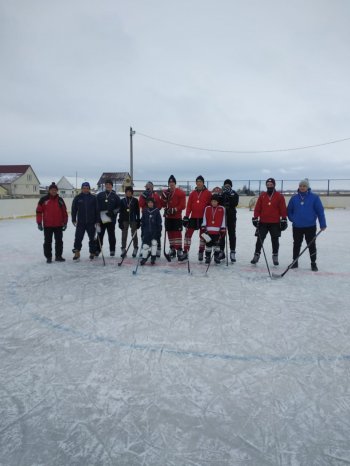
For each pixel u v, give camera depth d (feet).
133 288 15.94
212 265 20.76
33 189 190.19
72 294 15.11
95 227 21.97
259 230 20.33
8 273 18.86
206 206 20.47
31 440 6.40
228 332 11.14
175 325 11.70
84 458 5.99
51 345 10.21
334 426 6.76
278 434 6.56
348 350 9.89
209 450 6.18
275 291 15.52
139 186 90.43
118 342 10.41
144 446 6.27
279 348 10.02
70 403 7.47
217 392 7.87
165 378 8.43
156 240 20.62
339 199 77.56
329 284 16.69
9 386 8.09
